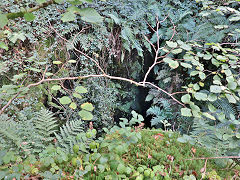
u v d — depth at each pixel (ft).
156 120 12.73
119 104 13.01
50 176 4.30
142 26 10.85
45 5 2.03
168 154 6.07
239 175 5.71
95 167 4.85
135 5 10.68
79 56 10.25
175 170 5.46
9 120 7.12
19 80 8.69
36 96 9.23
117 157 5.28
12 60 8.30
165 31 11.70
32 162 5.14
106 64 11.04
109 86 11.62
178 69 12.41
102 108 11.23
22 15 1.95
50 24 8.62
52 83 9.54
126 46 10.53
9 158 4.51
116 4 10.11
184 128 12.17
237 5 10.58
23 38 7.93
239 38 9.74
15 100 8.44
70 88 10.50
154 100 13.29
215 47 7.29
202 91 9.29
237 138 5.17
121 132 5.45
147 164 5.53
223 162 5.99
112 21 10.00
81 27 9.80
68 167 5.23
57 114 10.36
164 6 11.52
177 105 12.74
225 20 10.06
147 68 13.12
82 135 5.86
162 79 13.29
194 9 11.57
